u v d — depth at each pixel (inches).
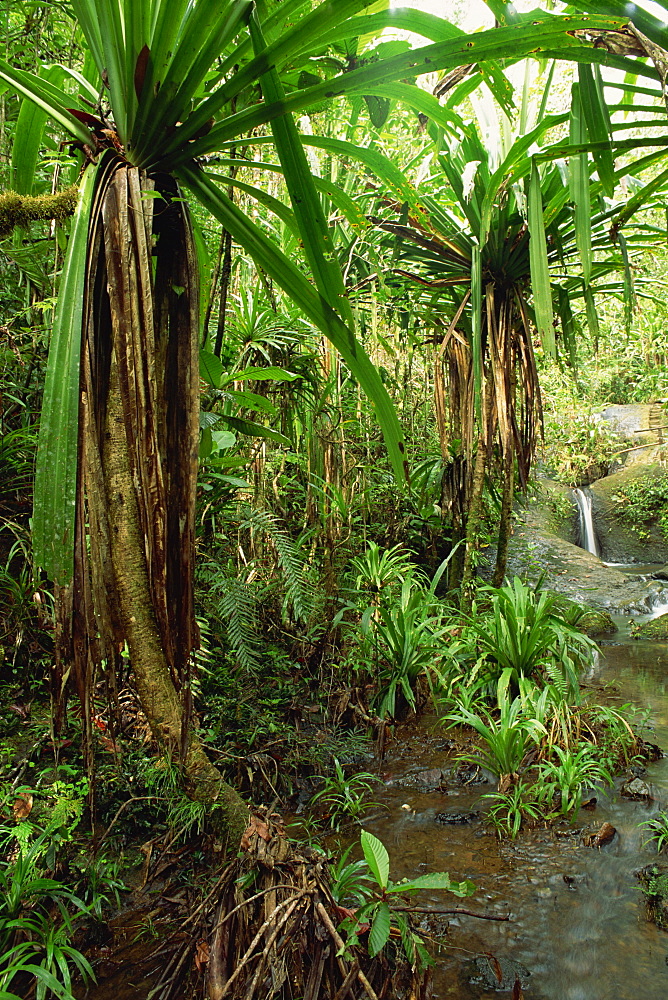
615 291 181.8
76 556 43.5
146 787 85.0
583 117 74.9
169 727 52.2
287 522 148.7
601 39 55.7
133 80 47.2
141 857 79.4
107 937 69.1
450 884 52.9
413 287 173.2
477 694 131.8
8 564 88.0
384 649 132.3
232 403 111.3
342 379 163.9
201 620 101.7
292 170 47.9
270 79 46.2
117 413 49.6
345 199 67.0
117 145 48.8
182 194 61.5
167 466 51.4
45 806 74.5
